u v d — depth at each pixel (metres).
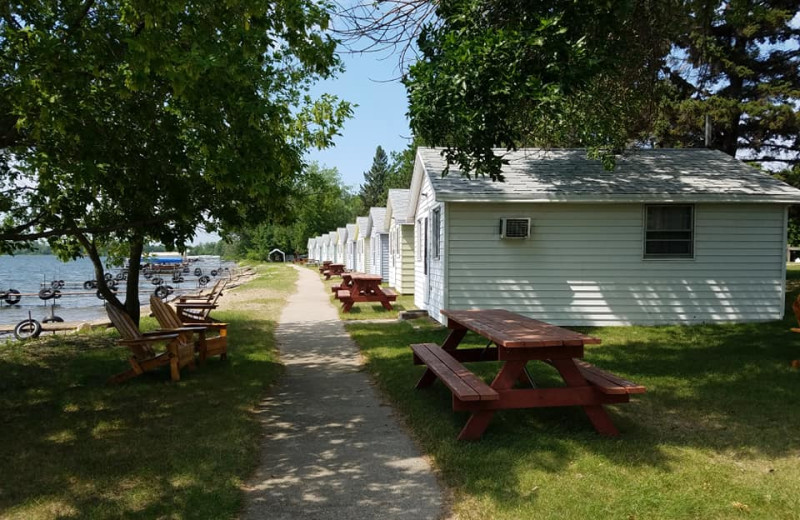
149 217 7.34
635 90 9.98
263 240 84.56
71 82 4.84
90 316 20.47
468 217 11.34
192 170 6.69
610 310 11.51
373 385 7.13
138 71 4.50
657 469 4.08
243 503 3.70
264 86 7.35
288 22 5.06
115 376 7.01
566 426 5.09
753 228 11.53
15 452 4.54
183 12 4.78
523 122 9.18
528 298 11.45
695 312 11.56
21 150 6.72
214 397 6.28
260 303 18.22
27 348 9.76
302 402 6.31
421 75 6.36
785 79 18.52
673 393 6.20
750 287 11.58
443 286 11.47
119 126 5.67
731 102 17.31
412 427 5.30
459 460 4.26
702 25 9.49
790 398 5.95
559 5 6.58
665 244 11.55
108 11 5.50
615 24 6.66
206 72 4.93
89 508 3.52
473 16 6.99
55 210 6.73
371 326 12.49
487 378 6.82
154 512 3.48
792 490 3.73
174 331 7.33
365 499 3.75
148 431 5.06
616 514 3.40
